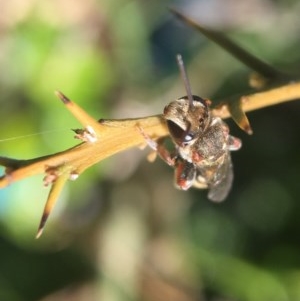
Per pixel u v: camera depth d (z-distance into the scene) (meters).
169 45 0.14
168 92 0.13
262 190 0.14
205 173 0.08
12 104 0.12
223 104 0.08
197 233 0.13
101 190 0.13
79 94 0.12
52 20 0.12
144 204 0.13
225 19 0.14
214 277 0.13
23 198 0.12
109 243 0.13
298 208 0.13
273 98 0.08
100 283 0.13
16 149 0.12
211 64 0.13
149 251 0.13
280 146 0.14
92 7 0.12
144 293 0.13
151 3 0.13
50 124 0.12
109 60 0.13
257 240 0.13
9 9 0.12
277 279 0.13
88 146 0.07
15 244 0.13
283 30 0.14
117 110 0.13
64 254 0.13
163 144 0.07
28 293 0.13
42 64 0.12
